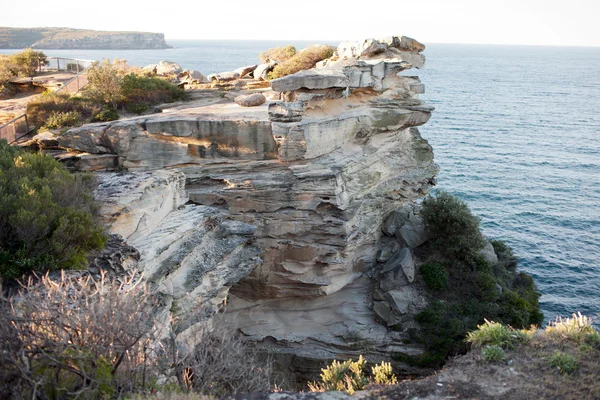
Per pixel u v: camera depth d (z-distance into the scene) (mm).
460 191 65250
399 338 28125
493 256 34281
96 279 16422
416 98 33625
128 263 18062
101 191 21547
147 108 34344
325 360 28344
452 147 89312
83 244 17469
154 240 20953
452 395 12492
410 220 34094
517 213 58188
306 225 28469
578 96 172625
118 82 34094
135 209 21000
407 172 35000
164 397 11500
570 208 60156
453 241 32031
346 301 30656
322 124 27594
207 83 41656
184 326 21219
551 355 13945
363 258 32312
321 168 27906
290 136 26484
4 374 10656
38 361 11164
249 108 31031
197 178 27844
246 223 26891
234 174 27906
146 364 12586
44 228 16484
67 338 11227
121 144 27062
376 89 31047
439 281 30188
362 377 20172
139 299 13016
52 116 30797
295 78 26547
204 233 23516
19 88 40625
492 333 14836
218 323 27875
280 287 29719
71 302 12633
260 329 29594
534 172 74688
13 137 29250
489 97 160625
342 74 27875
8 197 17000
